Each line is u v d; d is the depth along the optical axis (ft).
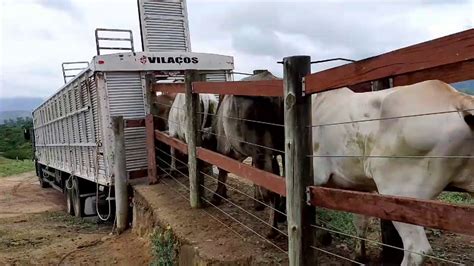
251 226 17.75
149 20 30.86
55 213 37.78
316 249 11.62
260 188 16.26
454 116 9.97
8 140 132.98
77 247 23.97
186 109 20.66
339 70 9.98
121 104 26.71
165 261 17.10
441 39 7.98
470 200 20.12
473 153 10.02
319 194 11.01
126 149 26.78
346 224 17.52
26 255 23.35
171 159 26.89
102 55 25.91
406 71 8.63
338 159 13.01
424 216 8.46
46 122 49.39
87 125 30.07
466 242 15.92
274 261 13.93
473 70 11.89
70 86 33.91
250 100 17.06
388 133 11.02
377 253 15.16
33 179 69.97
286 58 11.22
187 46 32.22
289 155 11.46
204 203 21.02
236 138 17.75
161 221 19.53
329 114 13.19
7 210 41.47
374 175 11.54
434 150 10.18
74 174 34.96
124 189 25.89
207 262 14.49
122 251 22.15
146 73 27.09
